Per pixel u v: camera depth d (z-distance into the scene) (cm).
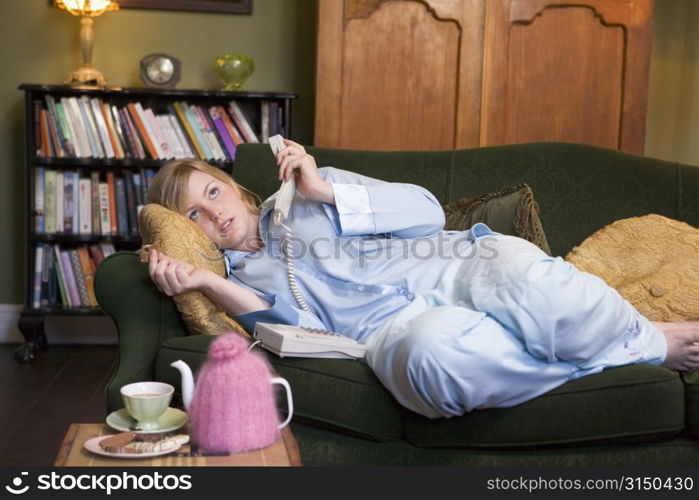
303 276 213
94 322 425
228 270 224
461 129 370
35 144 384
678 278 225
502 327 182
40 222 388
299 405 184
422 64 368
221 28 422
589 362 186
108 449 134
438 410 177
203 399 139
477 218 244
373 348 188
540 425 179
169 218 211
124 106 403
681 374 196
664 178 259
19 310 423
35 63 416
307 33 424
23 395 327
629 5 371
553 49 371
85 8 386
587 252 241
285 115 390
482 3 367
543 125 373
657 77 432
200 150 389
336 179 228
